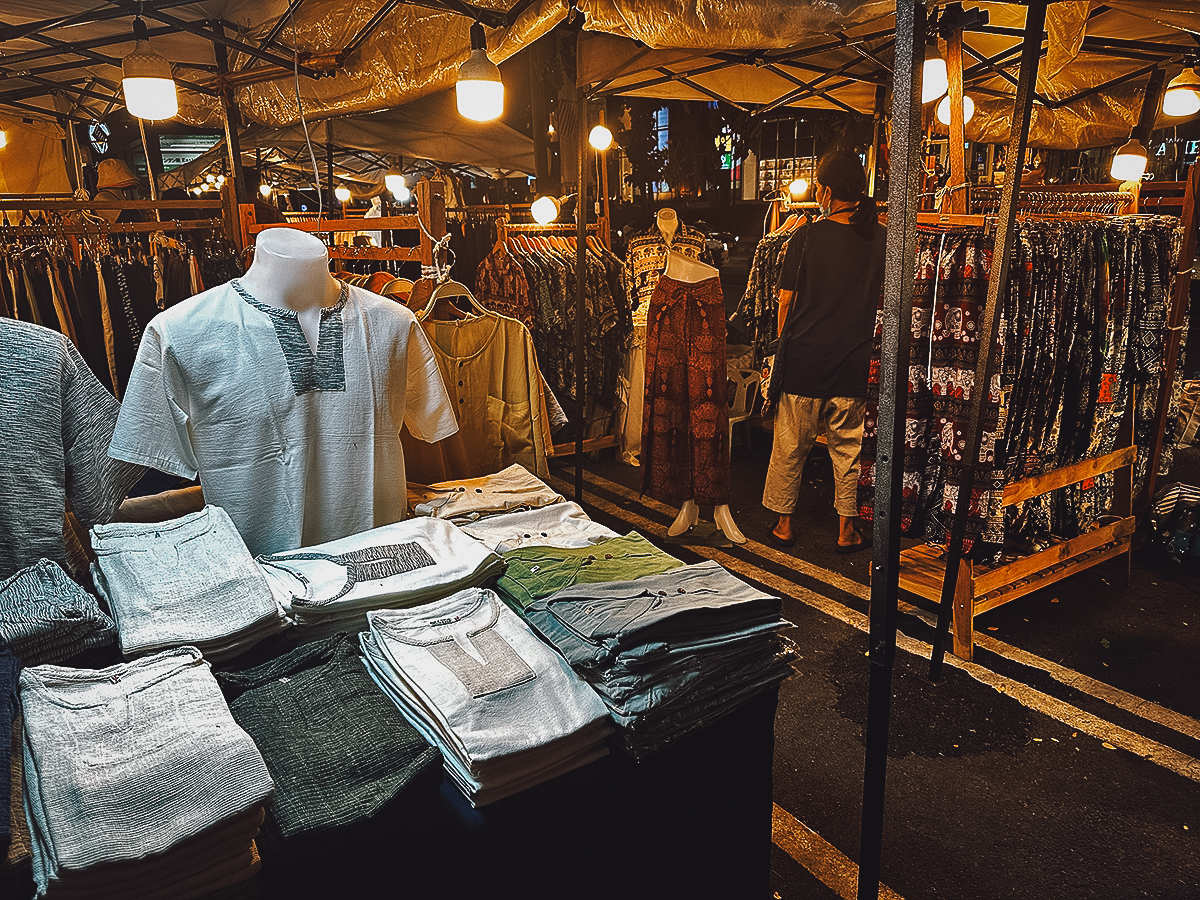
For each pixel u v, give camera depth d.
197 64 4.99
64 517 1.76
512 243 5.29
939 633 2.99
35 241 4.02
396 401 2.03
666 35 2.81
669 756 1.55
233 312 1.78
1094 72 5.04
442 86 4.48
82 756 1.10
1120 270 3.29
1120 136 6.04
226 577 1.53
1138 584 3.84
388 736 1.27
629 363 5.59
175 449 1.78
